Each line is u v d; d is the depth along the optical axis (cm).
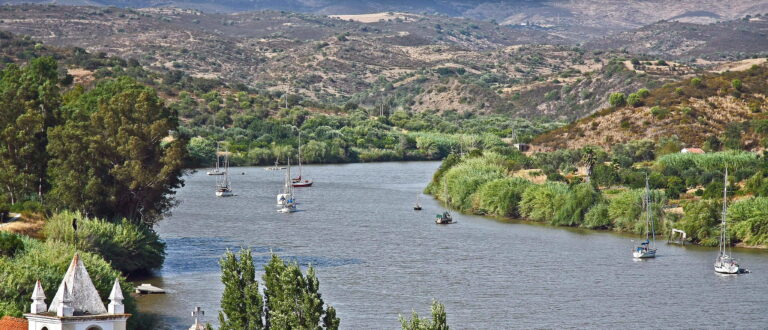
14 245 15575
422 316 16525
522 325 16275
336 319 12006
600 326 16300
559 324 16375
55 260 14788
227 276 12569
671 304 17812
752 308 17562
